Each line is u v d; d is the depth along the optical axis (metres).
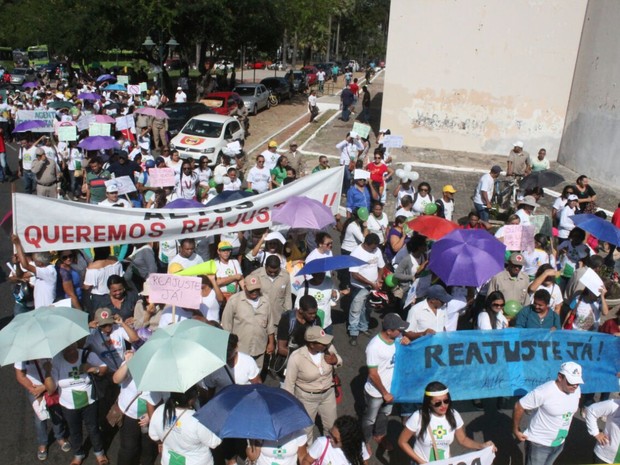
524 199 10.17
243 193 9.38
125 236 7.85
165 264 9.39
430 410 4.74
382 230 9.98
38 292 7.18
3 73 43.50
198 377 4.52
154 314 6.59
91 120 18.00
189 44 32.19
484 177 12.55
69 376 5.35
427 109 21.84
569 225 10.99
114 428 6.36
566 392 5.00
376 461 6.02
